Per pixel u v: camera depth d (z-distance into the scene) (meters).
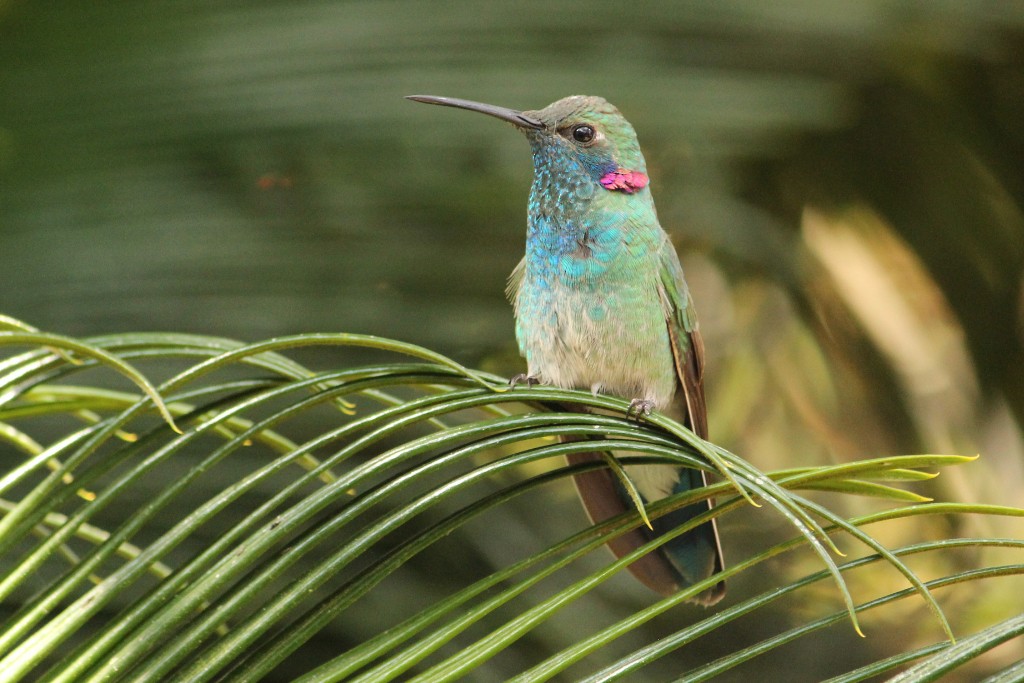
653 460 4.10
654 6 7.92
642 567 6.14
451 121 7.51
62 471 3.62
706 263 13.05
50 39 7.27
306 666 7.09
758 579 11.16
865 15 8.39
